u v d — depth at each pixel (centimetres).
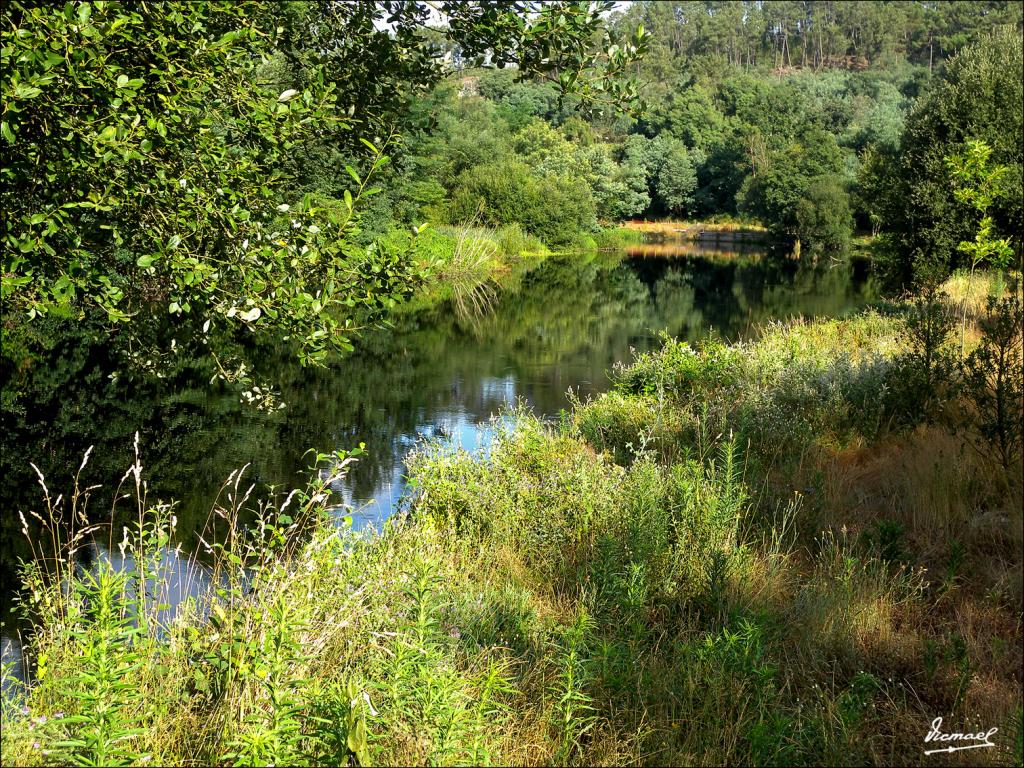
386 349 1802
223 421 1124
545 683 377
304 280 431
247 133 477
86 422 1089
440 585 443
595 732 346
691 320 2233
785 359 1138
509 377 1488
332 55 588
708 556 502
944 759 328
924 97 2534
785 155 6250
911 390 756
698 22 16238
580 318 2327
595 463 674
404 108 607
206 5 450
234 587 374
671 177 8456
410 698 309
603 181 6762
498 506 602
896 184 2320
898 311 1731
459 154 5228
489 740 321
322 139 568
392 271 448
